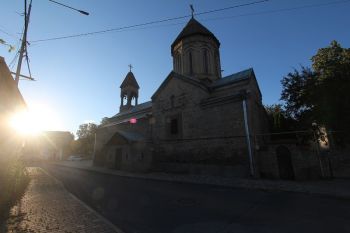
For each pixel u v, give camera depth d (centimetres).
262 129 2109
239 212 772
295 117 2120
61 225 636
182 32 2720
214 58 2650
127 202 952
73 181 1627
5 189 807
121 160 2478
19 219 689
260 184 1296
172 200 975
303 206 832
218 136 1817
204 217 723
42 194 1098
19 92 1188
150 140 2330
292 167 1503
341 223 637
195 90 2073
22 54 1152
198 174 1864
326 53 2291
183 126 2094
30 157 5378
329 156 1747
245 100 1719
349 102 1669
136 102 3756
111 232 582
